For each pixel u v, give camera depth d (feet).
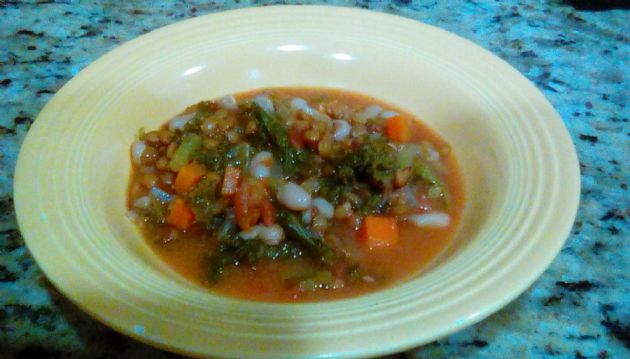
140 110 0.84
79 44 1.11
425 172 0.81
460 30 1.18
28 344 0.60
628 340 0.63
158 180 0.80
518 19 1.22
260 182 0.77
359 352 0.48
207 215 0.75
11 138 0.88
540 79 1.05
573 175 0.67
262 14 0.97
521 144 0.73
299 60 0.97
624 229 0.76
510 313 0.65
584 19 1.23
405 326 0.49
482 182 0.76
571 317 0.65
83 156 0.70
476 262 0.56
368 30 0.96
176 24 0.93
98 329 0.62
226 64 0.93
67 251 0.56
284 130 0.83
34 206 0.61
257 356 0.47
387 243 0.73
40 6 1.22
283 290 0.67
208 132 0.83
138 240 0.73
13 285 0.67
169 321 0.49
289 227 0.73
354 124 0.90
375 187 0.78
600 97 1.00
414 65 0.92
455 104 0.87
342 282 0.68
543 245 0.58
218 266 0.70
